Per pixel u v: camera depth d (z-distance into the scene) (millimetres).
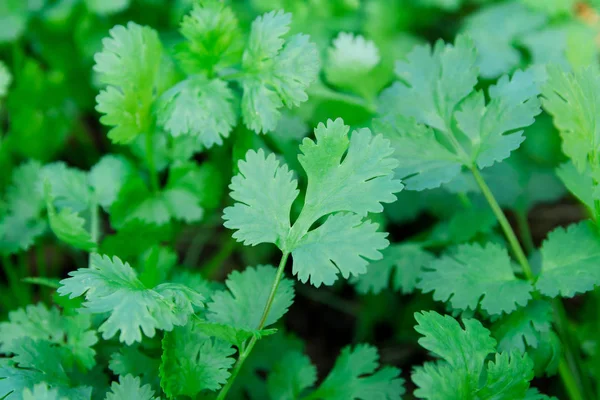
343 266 413
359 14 556
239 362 422
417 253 474
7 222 485
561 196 533
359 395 444
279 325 494
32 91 529
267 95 440
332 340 536
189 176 473
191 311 409
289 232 420
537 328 429
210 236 553
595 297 490
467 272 437
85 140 568
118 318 401
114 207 462
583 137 433
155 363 435
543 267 437
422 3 566
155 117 454
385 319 528
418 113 451
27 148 523
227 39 449
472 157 441
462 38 451
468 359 409
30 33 556
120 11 553
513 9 564
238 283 432
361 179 419
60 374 427
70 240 448
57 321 441
